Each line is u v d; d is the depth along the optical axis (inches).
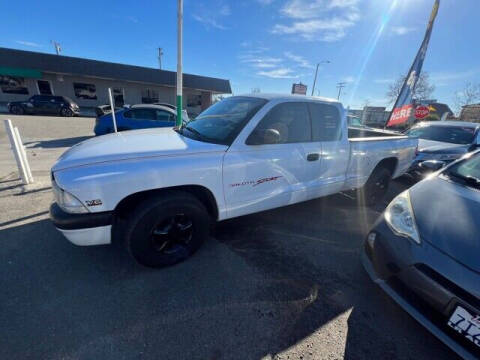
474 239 60.7
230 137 92.4
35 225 112.6
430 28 297.3
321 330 68.8
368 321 72.7
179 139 95.5
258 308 74.7
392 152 153.3
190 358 59.3
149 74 944.3
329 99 122.4
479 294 53.6
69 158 77.0
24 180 159.9
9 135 148.7
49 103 698.2
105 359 57.6
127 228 79.2
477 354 55.1
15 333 62.6
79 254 94.4
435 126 262.1
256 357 60.5
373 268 80.0
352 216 143.1
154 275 86.0
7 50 770.2
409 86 324.8
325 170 120.6
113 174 72.5
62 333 63.3
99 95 893.2
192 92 1043.9
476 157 97.3
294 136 107.7
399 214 78.6
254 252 103.0
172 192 84.4
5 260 89.1
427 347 65.5
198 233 93.0
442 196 77.9
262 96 108.3
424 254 64.2
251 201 99.5
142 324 67.1
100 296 75.8
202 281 84.4
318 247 110.0
